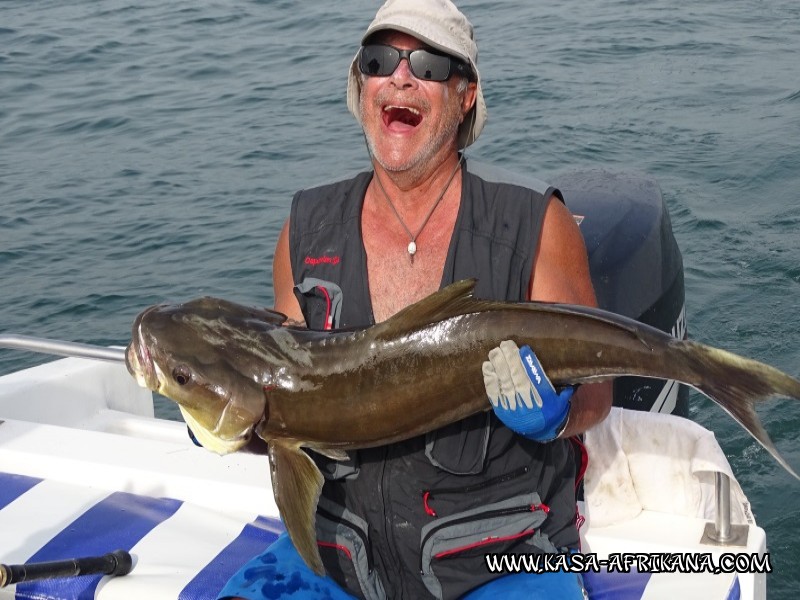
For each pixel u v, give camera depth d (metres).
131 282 3.93
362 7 8.59
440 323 1.31
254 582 1.46
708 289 3.56
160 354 1.32
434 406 1.32
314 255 1.52
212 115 6.01
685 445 1.72
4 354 3.49
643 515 1.74
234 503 1.87
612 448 1.74
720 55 6.66
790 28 7.29
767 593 2.23
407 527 1.43
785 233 3.98
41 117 6.21
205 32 8.13
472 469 1.40
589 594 1.58
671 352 1.26
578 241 1.50
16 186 5.01
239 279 3.88
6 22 8.80
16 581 1.53
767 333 3.27
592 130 5.32
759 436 1.21
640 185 2.60
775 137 5.03
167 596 1.62
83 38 8.13
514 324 1.30
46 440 2.02
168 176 5.03
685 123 5.36
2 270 4.09
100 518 1.84
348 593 1.47
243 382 1.32
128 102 6.41
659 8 7.98
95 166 5.25
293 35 7.84
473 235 1.45
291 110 5.96
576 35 7.29
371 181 1.54
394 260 1.49
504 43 7.20
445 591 1.43
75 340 3.52
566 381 1.30
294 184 4.79
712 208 4.27
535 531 1.44
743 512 1.70
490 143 5.20
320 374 1.32
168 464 1.94
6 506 1.88
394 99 1.45
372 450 1.42
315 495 1.33
